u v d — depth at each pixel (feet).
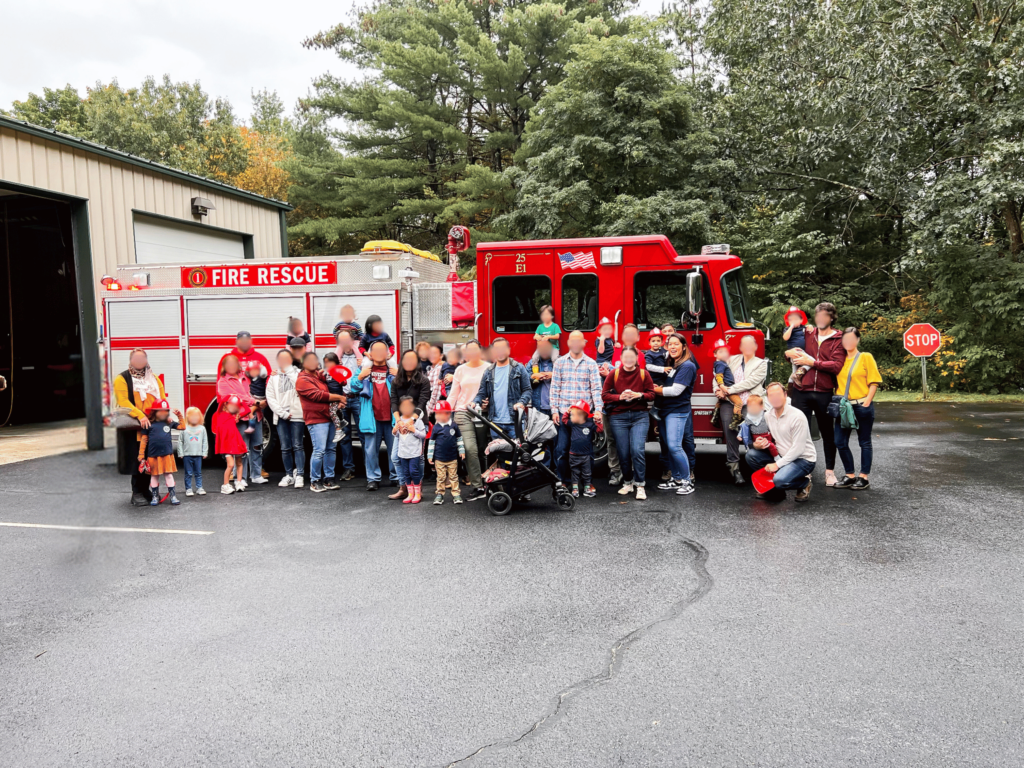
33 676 12.15
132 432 24.47
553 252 27.94
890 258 69.15
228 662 12.49
